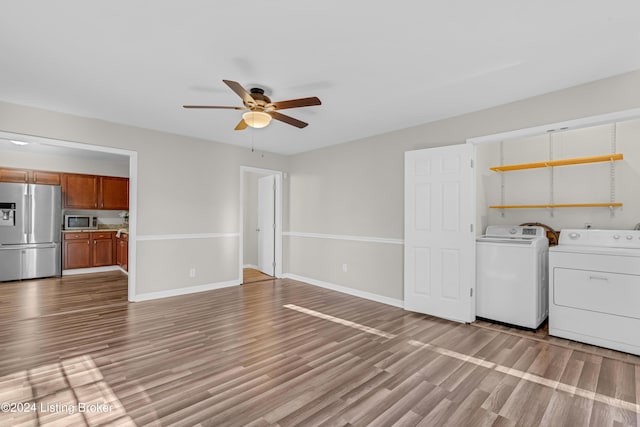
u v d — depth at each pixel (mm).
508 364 2414
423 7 1766
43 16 1847
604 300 2689
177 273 4469
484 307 3428
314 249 5250
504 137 3160
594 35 2021
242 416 1775
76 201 6062
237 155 5125
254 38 2080
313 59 2346
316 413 1811
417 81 2693
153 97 3088
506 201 4375
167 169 4363
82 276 5742
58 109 3441
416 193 3729
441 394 2010
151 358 2477
